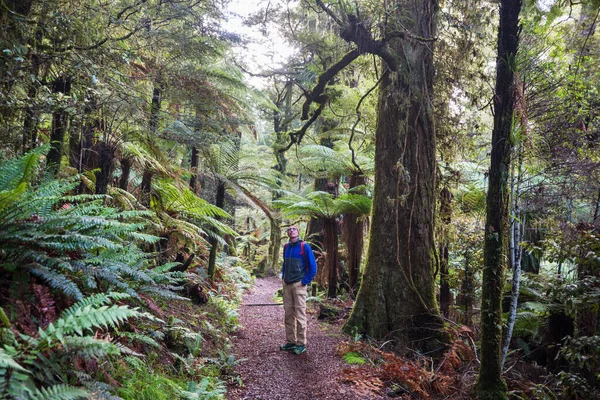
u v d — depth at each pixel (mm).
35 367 2133
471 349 5035
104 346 2162
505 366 5242
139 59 5117
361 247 8430
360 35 5621
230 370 4172
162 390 2926
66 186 3070
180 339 4094
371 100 7723
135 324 3652
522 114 3812
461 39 6312
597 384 3975
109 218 3568
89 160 4773
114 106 4469
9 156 3656
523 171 4766
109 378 2551
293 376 4234
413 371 4266
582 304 3947
